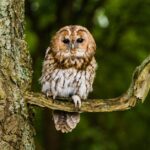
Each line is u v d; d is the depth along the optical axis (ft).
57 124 26.40
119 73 54.44
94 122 55.42
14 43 22.66
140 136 55.88
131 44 54.75
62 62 27.45
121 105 22.86
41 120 53.11
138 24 54.54
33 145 22.97
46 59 28.12
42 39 51.67
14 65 22.40
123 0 54.29
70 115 26.27
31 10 51.80
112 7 54.65
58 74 27.45
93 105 22.97
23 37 23.62
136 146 56.08
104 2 53.11
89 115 55.42
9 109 21.90
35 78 49.37
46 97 22.86
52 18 52.95
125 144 55.67
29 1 51.72
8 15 22.59
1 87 21.84
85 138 53.42
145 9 54.13
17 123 22.02
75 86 27.68
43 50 51.11
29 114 22.82
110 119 55.57
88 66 27.99
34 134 23.18
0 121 21.72
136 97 22.74
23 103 22.38
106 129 55.52
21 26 23.44
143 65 22.56
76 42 27.78
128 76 54.24
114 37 54.54
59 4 52.08
